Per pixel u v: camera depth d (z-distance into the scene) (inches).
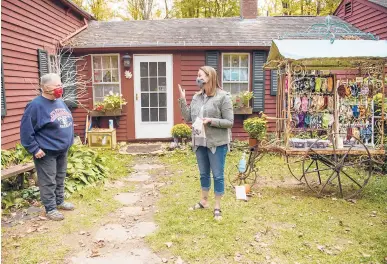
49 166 154.8
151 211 170.2
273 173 246.4
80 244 133.3
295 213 165.2
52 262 119.3
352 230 145.1
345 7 432.1
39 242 134.0
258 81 361.4
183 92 162.6
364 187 201.6
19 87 263.1
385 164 238.1
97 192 195.0
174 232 142.0
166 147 332.5
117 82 362.3
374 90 199.3
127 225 152.1
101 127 364.8
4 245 131.2
